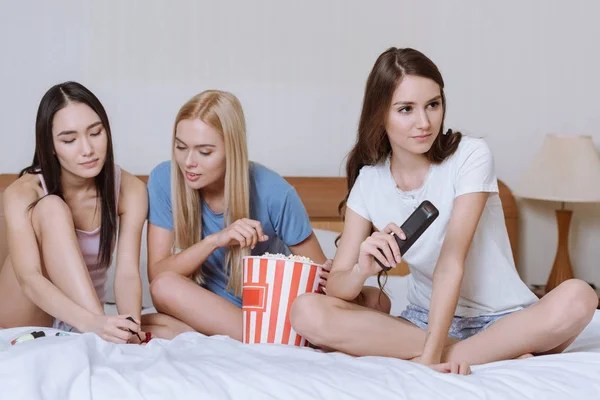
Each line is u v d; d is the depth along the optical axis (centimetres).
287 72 310
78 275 169
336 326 148
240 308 178
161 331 174
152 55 300
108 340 158
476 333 161
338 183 305
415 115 149
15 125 293
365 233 170
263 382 119
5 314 184
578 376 129
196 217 193
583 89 329
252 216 198
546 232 329
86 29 296
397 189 164
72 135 175
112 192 188
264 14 307
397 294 239
